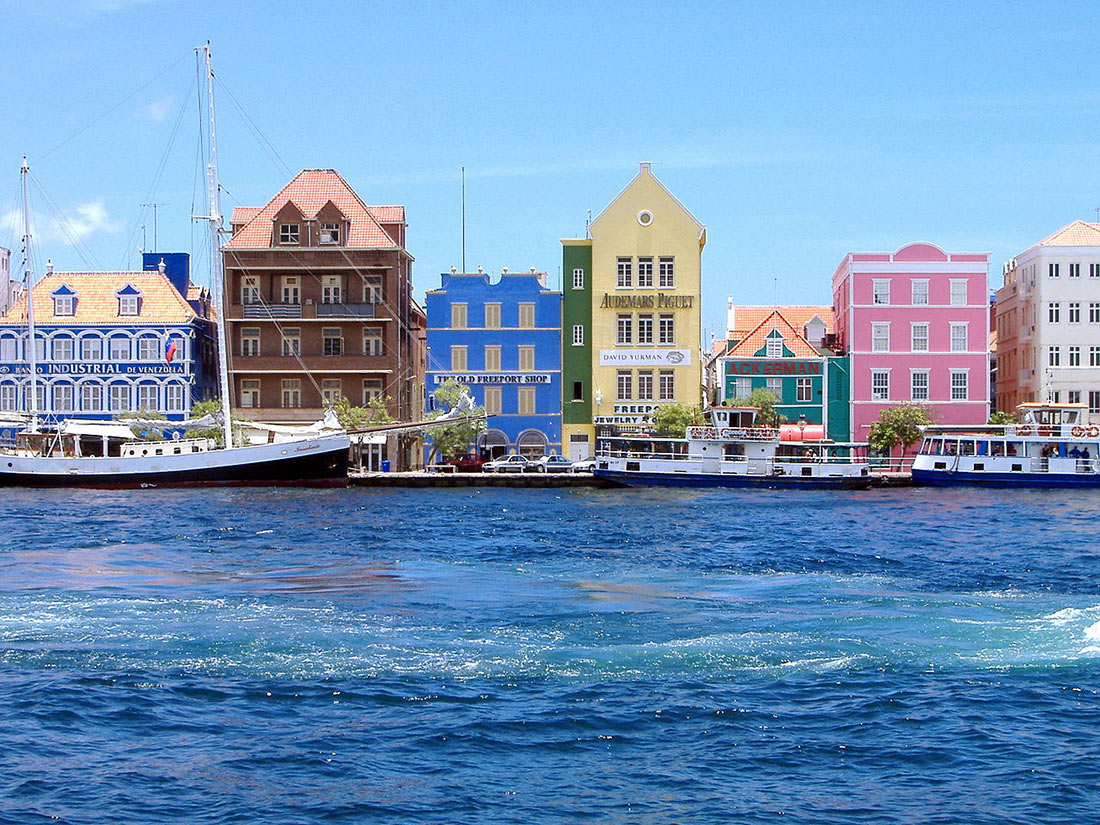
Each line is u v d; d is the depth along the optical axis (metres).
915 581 43.31
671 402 109.56
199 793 21.98
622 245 110.12
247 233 111.56
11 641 31.75
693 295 109.94
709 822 21.02
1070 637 32.38
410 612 36.12
